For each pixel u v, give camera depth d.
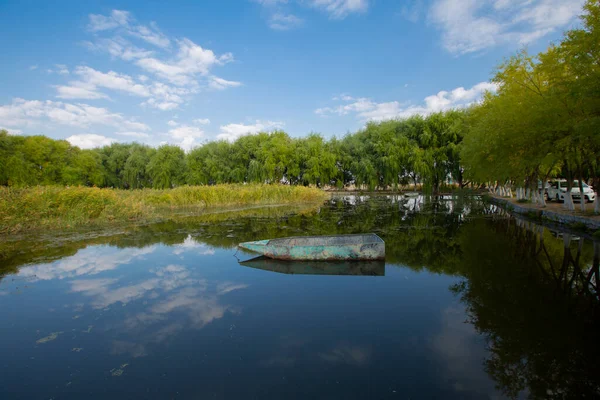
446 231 10.37
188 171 39.25
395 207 19.31
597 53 8.34
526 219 12.80
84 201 12.81
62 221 11.35
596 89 8.13
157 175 37.88
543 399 2.63
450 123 31.56
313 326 3.91
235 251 7.74
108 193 14.16
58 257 7.24
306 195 24.94
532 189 16.77
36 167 33.91
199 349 3.42
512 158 12.70
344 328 3.86
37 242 8.82
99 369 3.10
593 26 8.27
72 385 2.87
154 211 15.69
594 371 2.97
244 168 38.28
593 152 10.09
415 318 4.10
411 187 44.59
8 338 3.70
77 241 8.96
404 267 6.35
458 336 3.64
